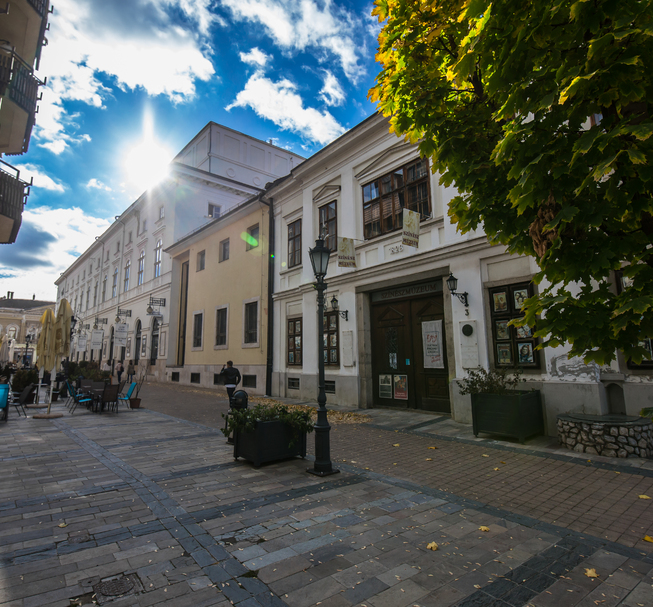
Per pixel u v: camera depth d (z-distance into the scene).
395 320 11.92
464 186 3.65
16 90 12.43
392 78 4.15
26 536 3.76
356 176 13.23
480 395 7.77
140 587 2.94
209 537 3.75
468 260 9.45
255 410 6.55
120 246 36.53
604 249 2.38
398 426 9.22
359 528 3.94
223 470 5.95
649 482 5.08
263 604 2.75
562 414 7.05
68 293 57.09
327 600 2.80
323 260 6.34
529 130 2.46
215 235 22.20
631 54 2.04
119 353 34.25
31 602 2.74
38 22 12.55
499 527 3.96
